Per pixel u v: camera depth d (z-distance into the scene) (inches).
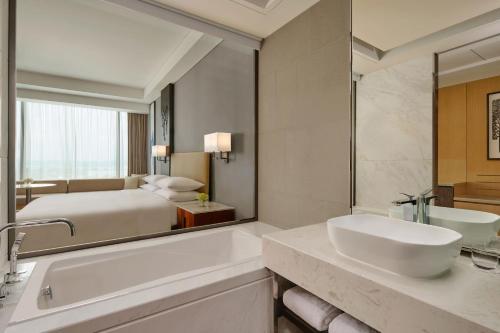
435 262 31.6
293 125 79.0
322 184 70.0
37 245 66.2
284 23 80.9
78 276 60.2
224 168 106.8
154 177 95.2
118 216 80.8
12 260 47.6
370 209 57.9
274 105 86.4
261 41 91.0
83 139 80.1
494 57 39.6
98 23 81.5
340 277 36.8
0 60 52.1
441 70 45.7
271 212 89.0
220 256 82.5
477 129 41.2
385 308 31.1
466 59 42.6
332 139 67.0
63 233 70.2
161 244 72.6
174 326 44.9
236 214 101.9
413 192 49.9
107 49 86.1
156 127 97.7
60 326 36.1
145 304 41.9
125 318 40.3
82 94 80.5
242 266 56.4
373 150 57.2
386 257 34.4
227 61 104.3
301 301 49.4
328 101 67.9
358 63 59.9
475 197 41.6
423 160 48.4
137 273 68.2
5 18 54.4
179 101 105.4
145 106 95.3
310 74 73.1
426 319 27.2
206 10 74.1
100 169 83.2
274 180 87.0
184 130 106.0
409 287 30.7
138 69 93.8
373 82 56.9
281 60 83.3
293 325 60.0
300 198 77.2
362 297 33.8
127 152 90.8
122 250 66.7
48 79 73.0
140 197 88.9
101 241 69.8
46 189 70.6
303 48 75.2
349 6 62.3
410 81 50.2
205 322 48.3
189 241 77.5
